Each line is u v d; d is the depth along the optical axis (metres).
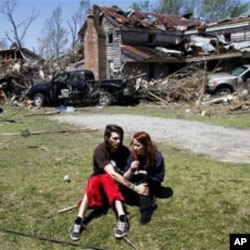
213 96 20.05
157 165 4.94
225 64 26.19
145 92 20.31
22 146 8.66
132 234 4.50
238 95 18.89
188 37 30.27
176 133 10.69
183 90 20.19
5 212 5.10
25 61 25.91
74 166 6.81
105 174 4.85
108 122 13.12
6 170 6.65
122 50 27.88
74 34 43.66
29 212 5.09
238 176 6.07
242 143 9.21
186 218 4.75
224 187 5.57
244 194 5.31
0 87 22.19
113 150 4.93
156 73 28.39
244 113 15.94
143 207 4.74
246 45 25.61
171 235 4.45
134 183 4.93
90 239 4.46
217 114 15.65
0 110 16.73
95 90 19.50
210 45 27.39
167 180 5.87
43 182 5.98
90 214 4.87
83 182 5.95
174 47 29.84
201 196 5.27
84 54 30.06
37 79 23.67
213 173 6.22
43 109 18.28
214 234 4.43
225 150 8.38
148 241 4.38
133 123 12.78
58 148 8.40
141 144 4.89
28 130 11.12
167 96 20.27
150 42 29.50
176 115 15.24
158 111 16.84
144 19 31.25
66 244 4.41
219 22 29.67
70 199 5.36
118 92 19.14
